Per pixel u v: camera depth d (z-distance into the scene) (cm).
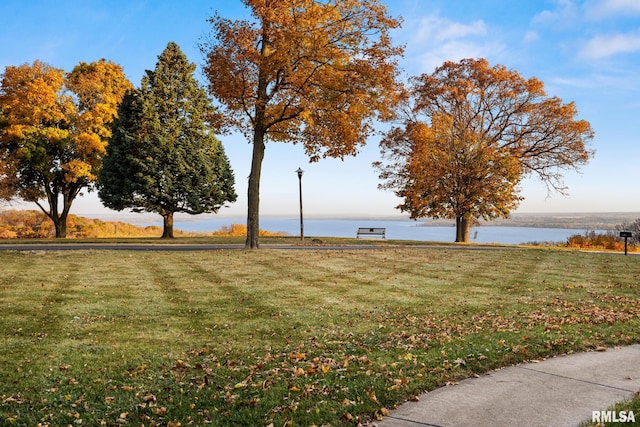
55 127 3388
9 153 3428
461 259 1981
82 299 1090
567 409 493
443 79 3556
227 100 2208
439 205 3400
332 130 2197
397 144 3566
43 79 3291
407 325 903
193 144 3488
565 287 1330
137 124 3316
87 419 488
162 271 1529
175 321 927
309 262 1792
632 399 510
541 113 3403
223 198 3650
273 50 2192
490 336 798
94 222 4738
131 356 705
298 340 803
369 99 2181
